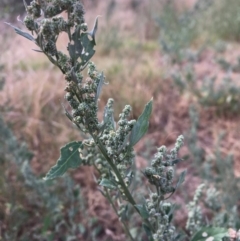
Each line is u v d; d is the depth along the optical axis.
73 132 0.54
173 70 0.73
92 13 1.12
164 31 0.91
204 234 0.20
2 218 0.39
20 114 0.55
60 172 0.17
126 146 0.18
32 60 0.83
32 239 0.38
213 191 0.30
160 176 0.18
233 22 1.01
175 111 0.63
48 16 0.16
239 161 0.50
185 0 1.26
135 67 0.78
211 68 0.81
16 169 0.45
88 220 0.37
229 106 0.62
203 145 0.56
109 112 0.18
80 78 0.17
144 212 0.19
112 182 0.19
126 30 1.22
